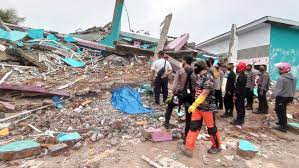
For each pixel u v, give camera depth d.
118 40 16.70
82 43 15.05
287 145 6.79
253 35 18.28
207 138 6.49
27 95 8.29
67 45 14.60
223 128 7.52
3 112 7.43
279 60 17.05
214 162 5.36
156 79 8.47
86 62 13.48
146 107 8.20
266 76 9.08
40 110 7.51
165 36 13.97
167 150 5.70
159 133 6.14
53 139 5.78
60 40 15.07
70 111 7.49
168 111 6.71
